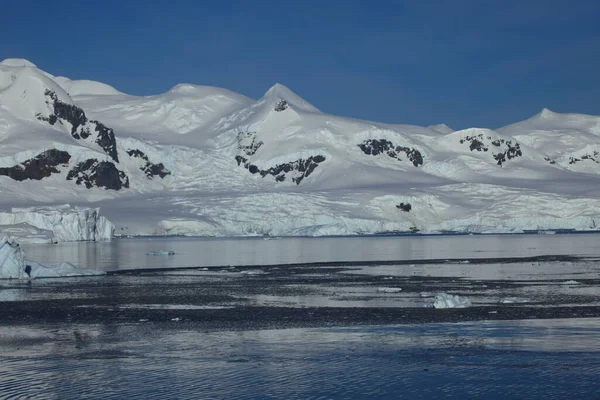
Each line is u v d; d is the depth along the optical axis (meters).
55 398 35.41
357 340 48.12
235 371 40.12
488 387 36.91
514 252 153.12
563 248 168.12
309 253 158.75
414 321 55.44
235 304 66.81
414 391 36.34
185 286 84.38
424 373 39.47
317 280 91.69
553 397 35.22
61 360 42.84
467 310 60.81
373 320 56.12
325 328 52.78
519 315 57.69
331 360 42.53
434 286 82.12
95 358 43.31
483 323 54.00
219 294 75.50
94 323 55.91
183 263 126.62
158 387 37.12
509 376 38.72
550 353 43.66
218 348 45.97
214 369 40.56
